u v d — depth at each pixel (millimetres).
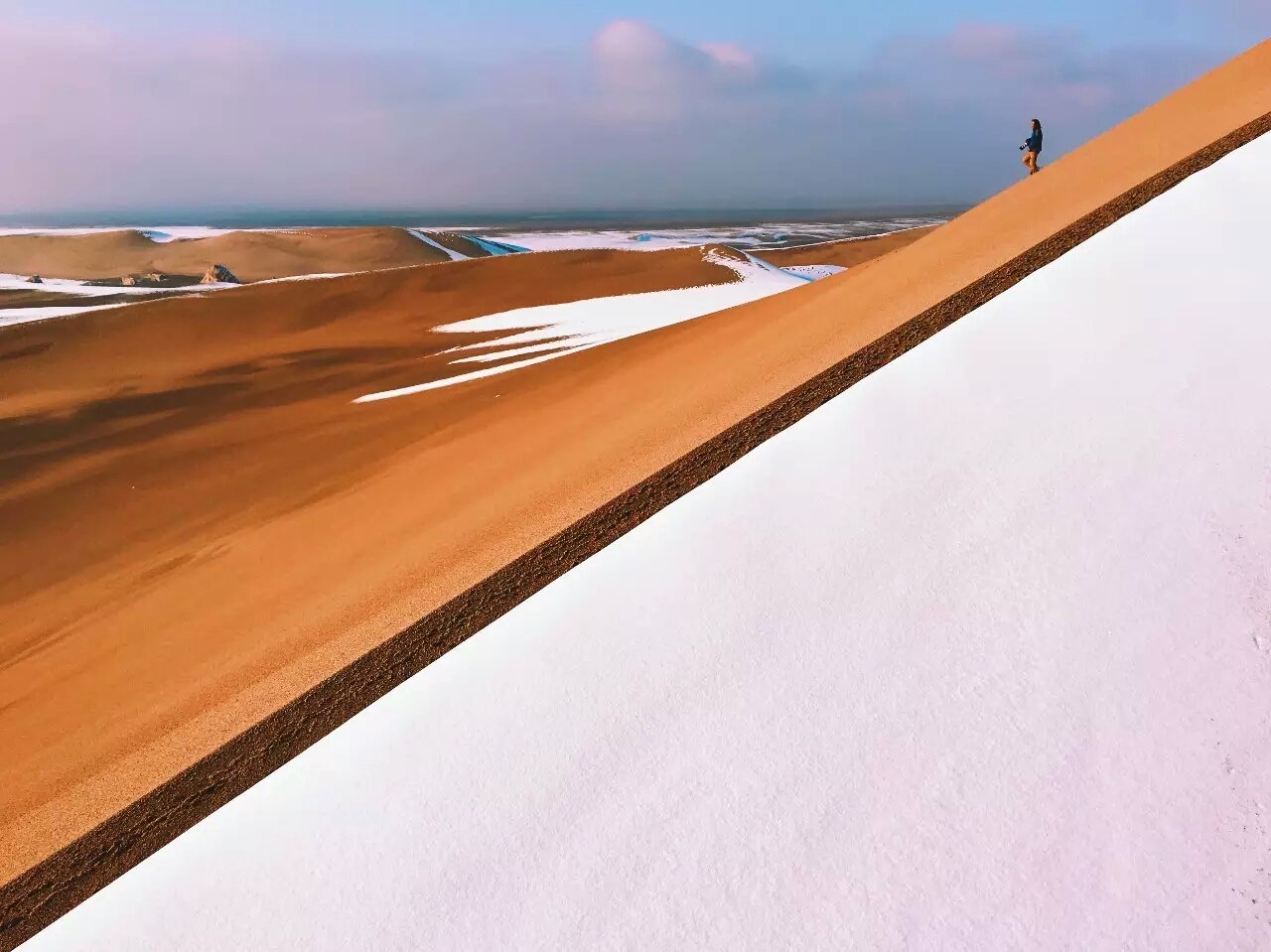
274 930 2768
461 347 36719
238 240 126438
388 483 12867
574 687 3340
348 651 4262
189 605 9688
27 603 14938
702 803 2783
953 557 3416
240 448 22953
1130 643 2877
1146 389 3936
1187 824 2387
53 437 26297
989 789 2594
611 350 21703
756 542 3801
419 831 2951
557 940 2527
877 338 5438
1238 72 8727
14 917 3299
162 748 4277
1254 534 3098
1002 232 7215
